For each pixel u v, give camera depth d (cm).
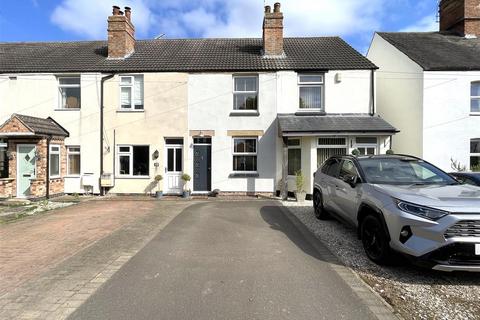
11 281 468
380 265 541
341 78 1519
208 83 1534
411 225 475
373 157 729
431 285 469
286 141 1379
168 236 727
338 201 748
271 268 525
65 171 1544
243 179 1508
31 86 1562
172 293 430
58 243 668
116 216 962
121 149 1550
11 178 1391
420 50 1641
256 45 1795
